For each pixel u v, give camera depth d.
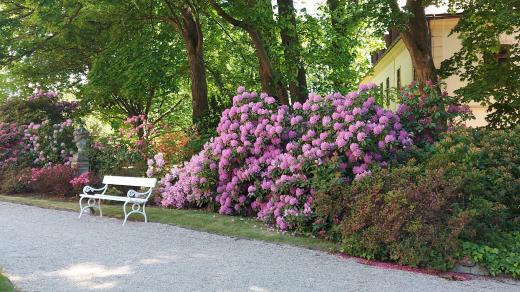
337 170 8.99
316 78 18.78
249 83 19.20
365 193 7.92
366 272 6.71
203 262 6.92
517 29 15.16
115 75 16.69
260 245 8.23
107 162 14.65
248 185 10.95
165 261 6.92
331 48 17.48
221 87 19.83
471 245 7.16
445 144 8.83
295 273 6.47
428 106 10.07
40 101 19.86
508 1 12.14
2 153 17.58
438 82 10.60
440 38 20.48
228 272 6.39
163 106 28.03
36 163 17.22
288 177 9.44
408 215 7.28
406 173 8.06
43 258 6.93
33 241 8.17
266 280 6.07
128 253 7.39
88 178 13.97
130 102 24.03
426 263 7.02
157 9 16.62
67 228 9.56
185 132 15.11
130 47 16.34
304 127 10.23
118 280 5.86
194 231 9.42
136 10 15.74
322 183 8.70
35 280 5.78
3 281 5.32
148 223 10.30
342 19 15.43
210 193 11.52
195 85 16.72
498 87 14.04
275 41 16.52
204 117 15.94
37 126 17.75
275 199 9.74
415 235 7.18
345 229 7.83
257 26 14.78
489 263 6.93
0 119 19.44
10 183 15.70
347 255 7.66
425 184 7.49
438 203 7.19
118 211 11.70
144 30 17.03
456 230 7.02
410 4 14.05
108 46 16.88
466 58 15.37
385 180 8.03
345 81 18.58
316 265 6.97
